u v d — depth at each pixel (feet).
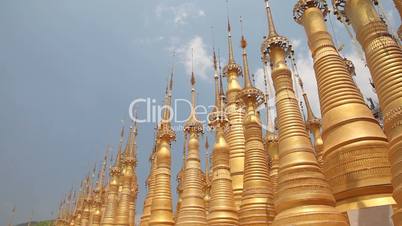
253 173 65.62
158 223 82.64
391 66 41.19
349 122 49.24
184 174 78.48
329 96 52.42
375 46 43.27
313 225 42.88
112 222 127.95
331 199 45.65
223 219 68.69
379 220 41.73
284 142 51.13
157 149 96.43
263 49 59.88
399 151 36.32
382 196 44.24
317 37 57.21
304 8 60.39
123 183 124.67
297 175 47.34
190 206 72.49
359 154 46.88
